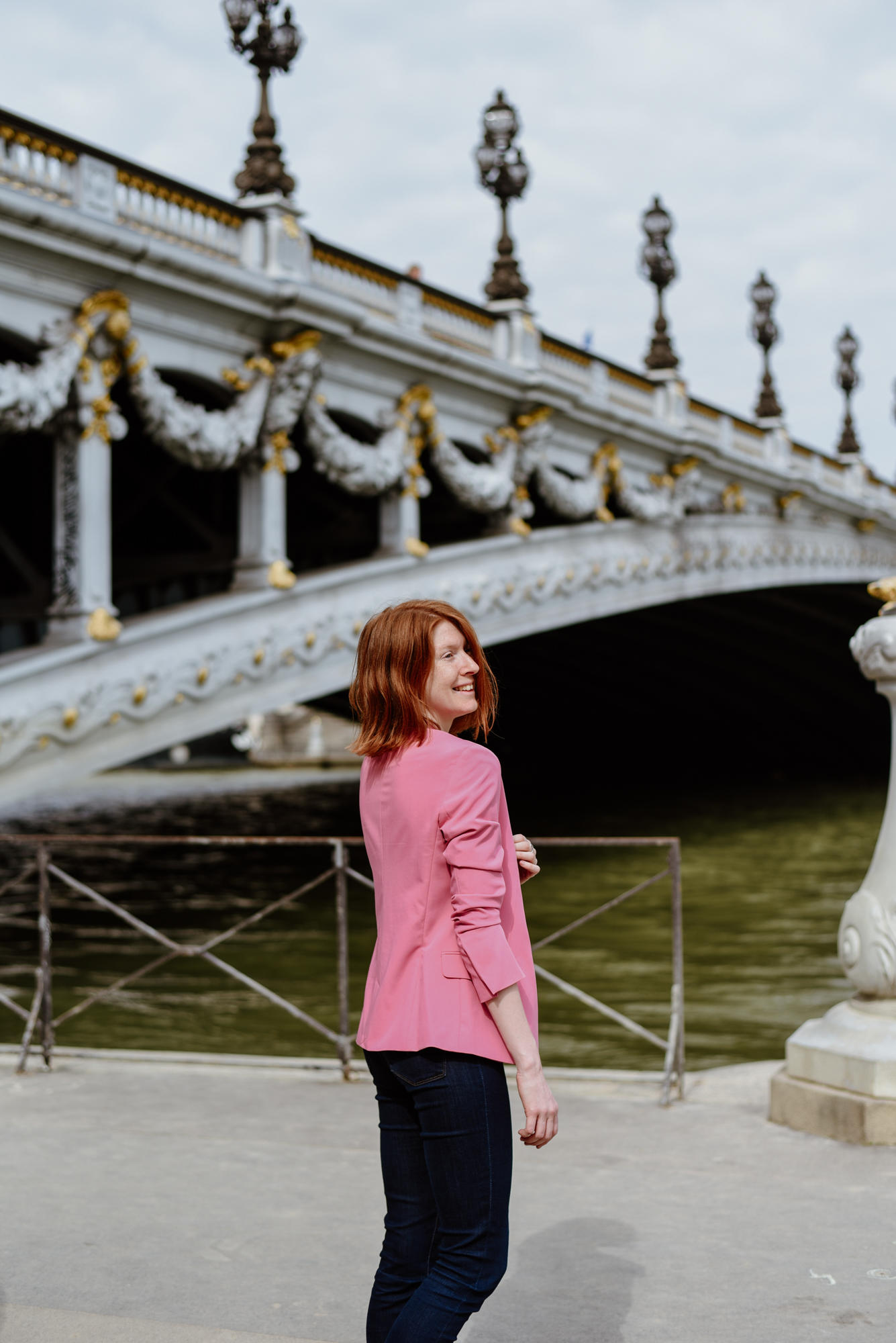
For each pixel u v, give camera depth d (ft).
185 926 62.85
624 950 56.70
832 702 158.81
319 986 49.52
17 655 46.16
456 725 10.93
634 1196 16.15
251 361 54.60
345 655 60.49
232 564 60.34
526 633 77.00
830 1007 46.44
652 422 86.38
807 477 114.52
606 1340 12.28
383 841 10.02
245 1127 19.29
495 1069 9.66
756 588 109.29
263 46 55.57
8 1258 14.33
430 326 66.85
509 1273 13.84
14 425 43.65
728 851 89.71
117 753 49.21
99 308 46.29
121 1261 14.23
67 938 59.98
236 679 54.44
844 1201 15.84
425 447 68.28
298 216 56.75
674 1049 20.98
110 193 47.73
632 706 155.22
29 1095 21.09
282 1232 15.03
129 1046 40.65
